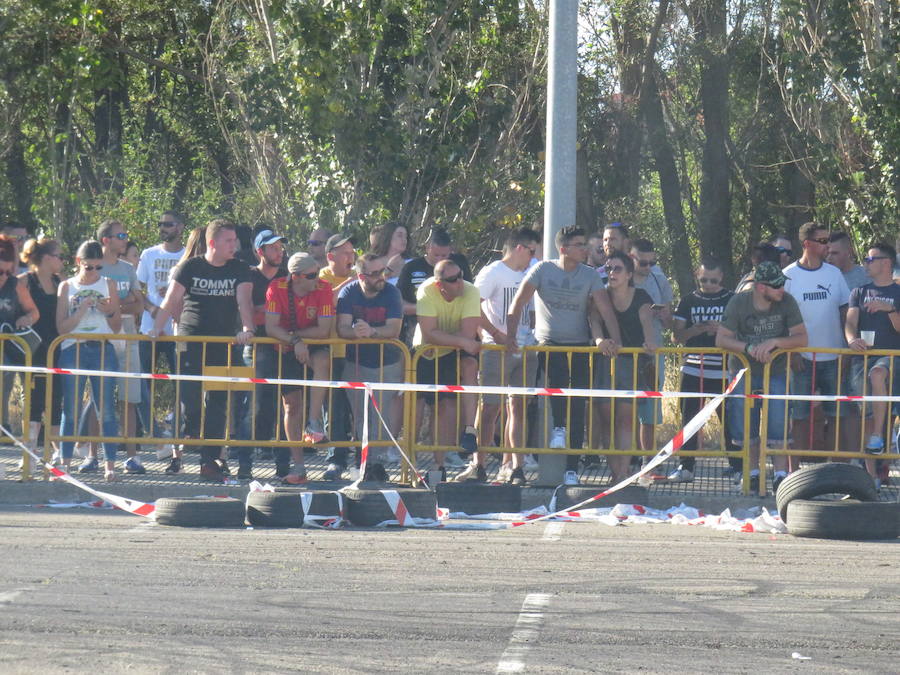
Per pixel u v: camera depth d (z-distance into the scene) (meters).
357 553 27.00
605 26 87.00
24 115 67.81
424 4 62.06
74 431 37.59
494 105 65.88
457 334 38.38
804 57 67.81
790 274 38.97
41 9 63.88
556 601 22.22
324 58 59.75
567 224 38.81
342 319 37.97
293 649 18.64
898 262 42.75
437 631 19.88
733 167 92.12
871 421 37.81
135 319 42.12
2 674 17.06
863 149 68.88
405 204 62.81
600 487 34.66
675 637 19.69
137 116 88.38
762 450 36.59
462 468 43.62
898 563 26.66
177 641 18.97
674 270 89.75
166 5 78.12
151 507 33.25
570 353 37.78
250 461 38.78
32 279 40.50
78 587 22.67
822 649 19.09
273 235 39.19
